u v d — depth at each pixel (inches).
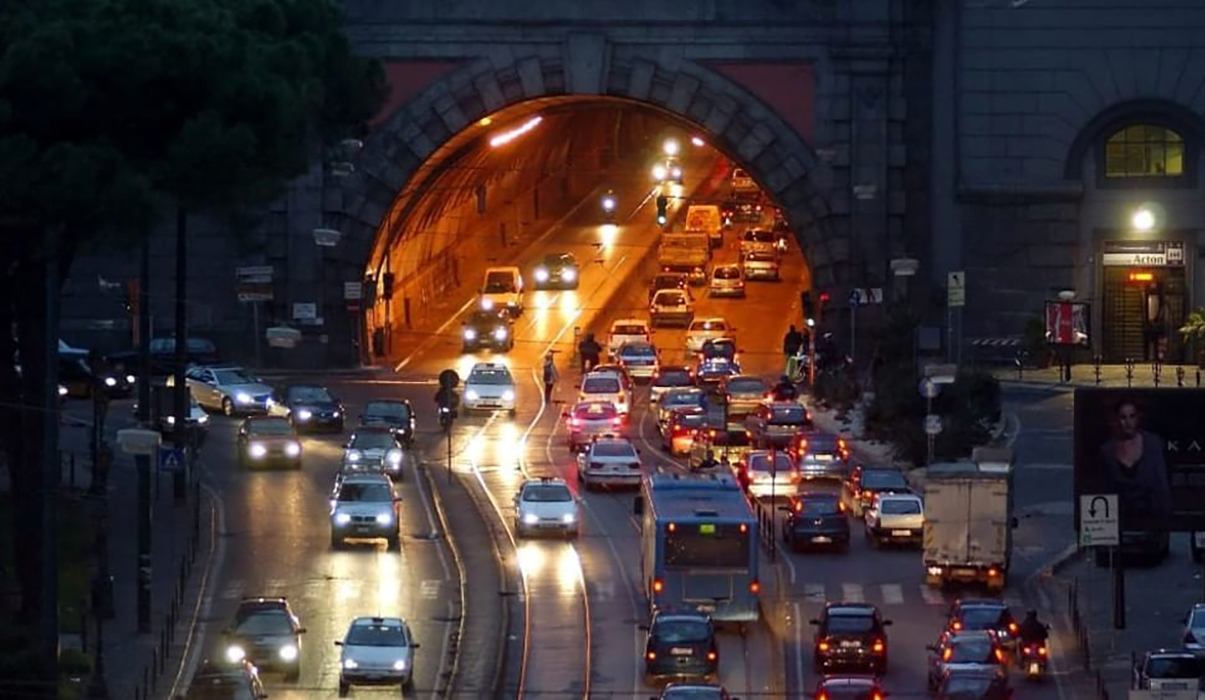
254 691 3934.5
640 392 7554.1
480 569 5128.0
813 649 4434.1
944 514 4931.1
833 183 7780.5
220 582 4968.0
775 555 5285.4
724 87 7805.1
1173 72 7618.1
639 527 5511.8
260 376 7623.0
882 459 6279.5
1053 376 7244.1
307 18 5201.8
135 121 4311.0
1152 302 7642.7
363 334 7869.1
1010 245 7687.0
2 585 4655.5
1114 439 4960.6
